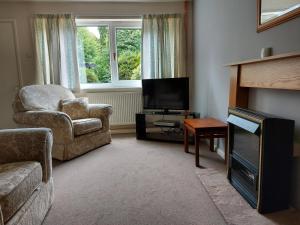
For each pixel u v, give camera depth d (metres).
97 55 4.29
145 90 3.97
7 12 3.95
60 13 3.94
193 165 2.67
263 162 1.64
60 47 3.96
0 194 1.17
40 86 3.49
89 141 3.27
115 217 1.71
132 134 4.23
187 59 4.30
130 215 1.73
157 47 4.10
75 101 3.57
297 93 1.61
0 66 4.05
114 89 4.30
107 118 3.58
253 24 2.10
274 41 1.78
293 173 1.71
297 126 1.62
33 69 4.09
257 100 2.09
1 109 4.14
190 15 4.20
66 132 2.87
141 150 3.28
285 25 1.64
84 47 4.24
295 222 1.58
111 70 4.34
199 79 3.90
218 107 3.05
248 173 1.89
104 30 4.24
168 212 1.75
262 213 1.69
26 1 3.92
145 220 1.67
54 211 1.80
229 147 2.21
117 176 2.42
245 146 1.98
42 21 3.90
